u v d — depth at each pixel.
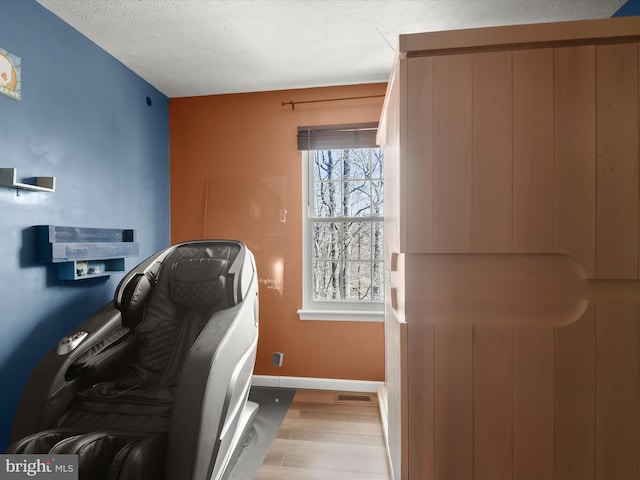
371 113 2.54
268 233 2.62
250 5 1.69
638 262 0.97
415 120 1.04
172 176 2.77
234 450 1.55
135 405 1.40
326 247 2.67
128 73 2.30
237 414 1.55
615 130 0.97
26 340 1.57
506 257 1.03
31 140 1.60
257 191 2.65
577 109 0.98
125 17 1.77
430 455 1.04
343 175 2.66
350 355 2.54
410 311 1.06
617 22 0.96
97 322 1.59
